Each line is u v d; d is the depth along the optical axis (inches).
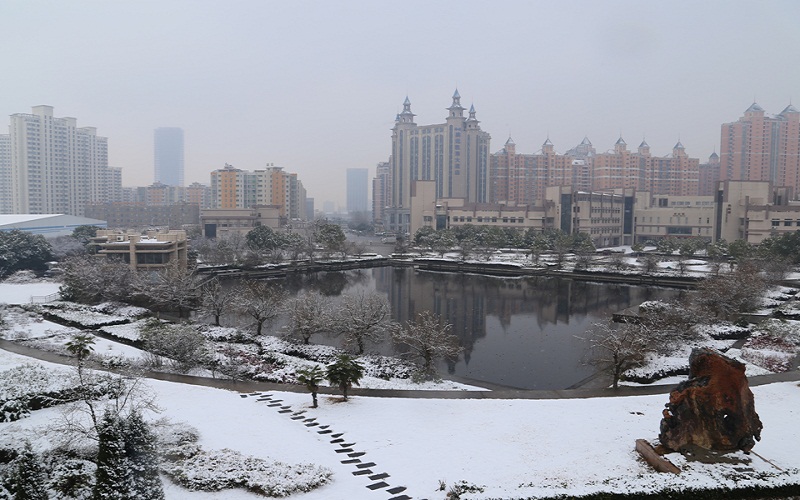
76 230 5034.5
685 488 948.6
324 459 1100.5
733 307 2425.0
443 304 3174.2
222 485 992.9
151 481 870.4
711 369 1091.9
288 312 2199.8
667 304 2423.7
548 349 2215.8
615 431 1218.6
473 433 1221.7
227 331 2201.0
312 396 1457.9
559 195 6318.9
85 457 1075.9
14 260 3858.3
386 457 1111.0
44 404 1373.0
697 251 5433.1
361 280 4163.4
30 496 933.8
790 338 2018.9
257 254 4655.5
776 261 3659.0
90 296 2770.7
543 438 1186.6
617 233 6904.5
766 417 1288.1
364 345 2160.4
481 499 921.5
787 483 964.0
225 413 1349.7
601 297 3393.2
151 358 1775.3
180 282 2709.2
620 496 938.7
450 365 1999.3
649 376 1665.8
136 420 894.4
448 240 5398.6
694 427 1082.1
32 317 2474.2
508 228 6437.0
